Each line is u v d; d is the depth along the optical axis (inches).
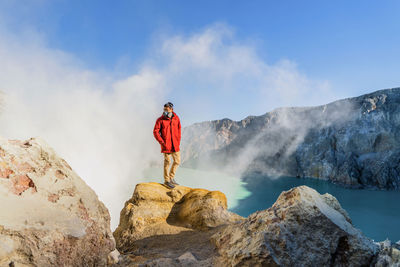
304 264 107.8
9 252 74.9
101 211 117.2
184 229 201.3
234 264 113.6
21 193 90.0
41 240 83.0
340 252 112.7
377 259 108.3
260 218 129.3
